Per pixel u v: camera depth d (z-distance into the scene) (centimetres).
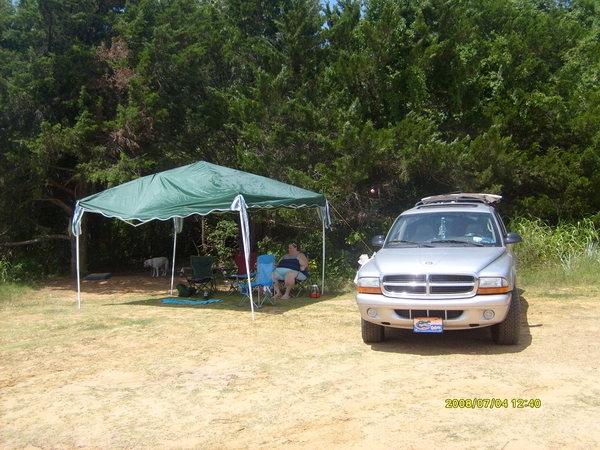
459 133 1446
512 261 684
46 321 959
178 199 1017
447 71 1443
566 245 1280
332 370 603
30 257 1714
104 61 1398
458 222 780
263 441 428
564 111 1433
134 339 793
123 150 1427
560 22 1662
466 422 441
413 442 408
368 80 1449
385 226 1399
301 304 1078
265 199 1022
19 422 490
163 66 1446
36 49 1445
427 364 609
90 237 1986
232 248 1850
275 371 609
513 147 1368
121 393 555
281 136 1402
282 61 1565
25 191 1562
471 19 1556
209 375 605
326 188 1320
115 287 1466
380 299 646
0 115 1355
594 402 473
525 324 796
